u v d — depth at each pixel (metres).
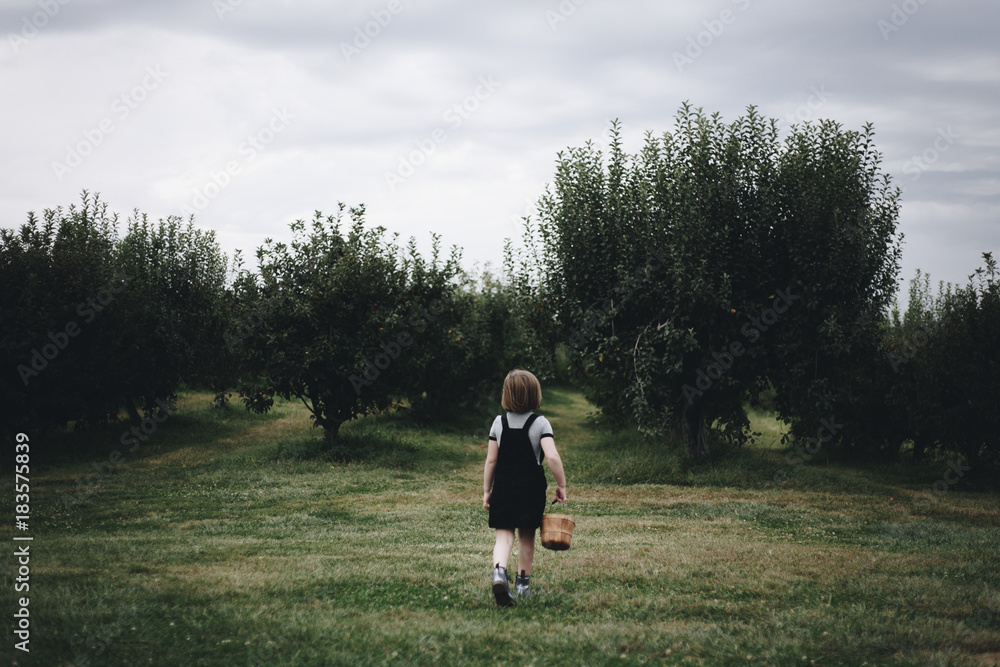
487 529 8.62
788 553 6.90
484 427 22.33
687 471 13.74
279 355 15.01
